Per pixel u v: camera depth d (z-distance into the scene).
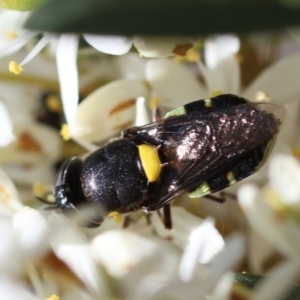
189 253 0.07
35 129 0.08
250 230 0.07
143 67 0.08
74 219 0.07
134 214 0.07
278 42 0.07
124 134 0.07
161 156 0.07
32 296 0.07
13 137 0.07
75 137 0.07
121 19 0.06
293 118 0.08
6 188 0.07
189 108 0.07
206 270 0.07
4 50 0.07
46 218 0.07
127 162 0.07
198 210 0.07
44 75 0.08
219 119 0.07
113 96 0.07
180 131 0.07
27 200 0.08
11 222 0.07
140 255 0.07
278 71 0.08
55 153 0.08
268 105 0.07
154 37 0.06
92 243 0.07
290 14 0.06
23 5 0.06
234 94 0.07
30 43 0.08
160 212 0.07
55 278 0.07
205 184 0.07
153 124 0.07
